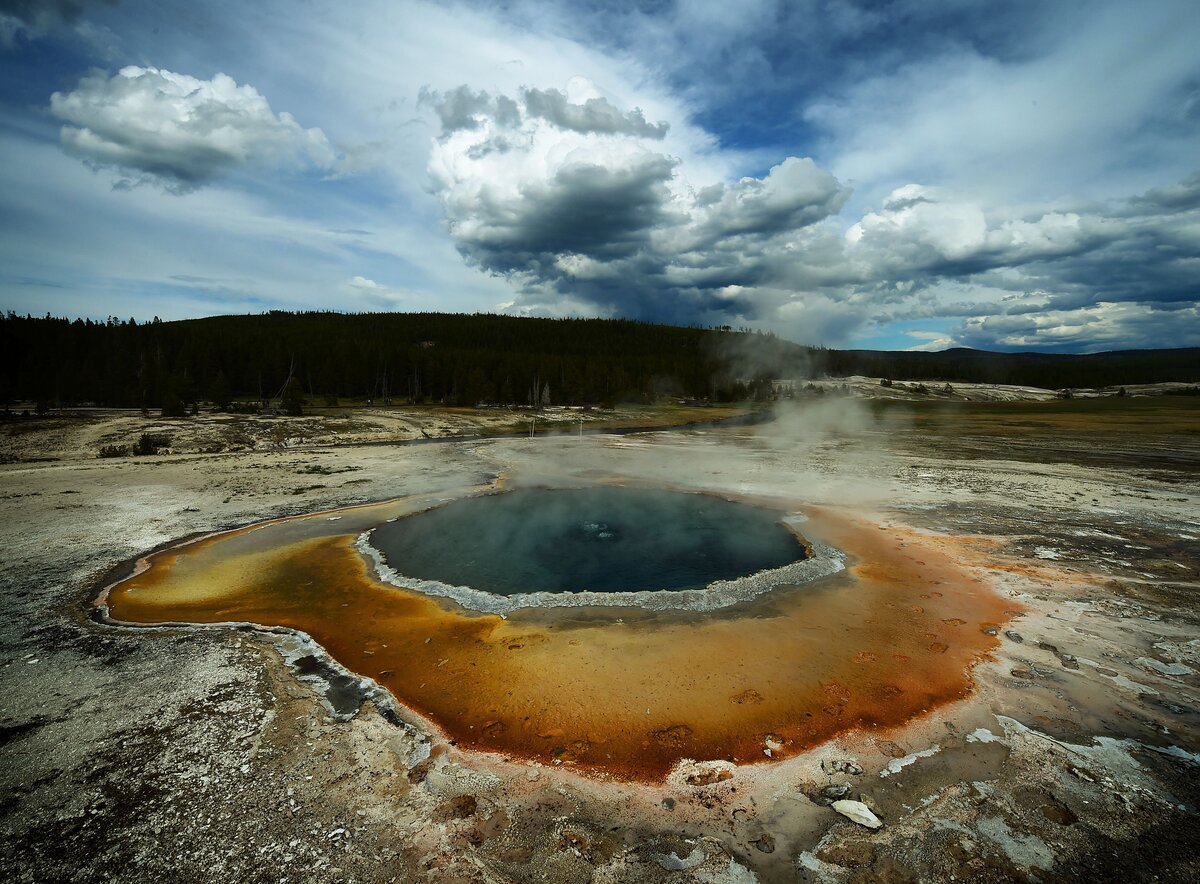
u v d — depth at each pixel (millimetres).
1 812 5441
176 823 5312
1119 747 6398
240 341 69125
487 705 7266
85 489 21312
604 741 6508
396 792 5723
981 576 11859
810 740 6527
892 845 5051
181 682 7902
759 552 13922
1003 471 25203
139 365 59062
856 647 8719
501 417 56312
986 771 6008
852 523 16281
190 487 21922
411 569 12742
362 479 23984
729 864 4859
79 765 6125
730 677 7848
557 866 4844
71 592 11391
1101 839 5133
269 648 8945
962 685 7660
